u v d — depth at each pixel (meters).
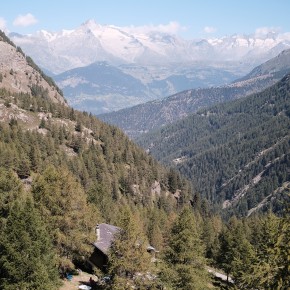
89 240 45.19
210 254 98.06
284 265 15.91
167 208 171.50
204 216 174.75
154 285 36.72
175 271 37.84
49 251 35.12
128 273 36.94
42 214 41.06
